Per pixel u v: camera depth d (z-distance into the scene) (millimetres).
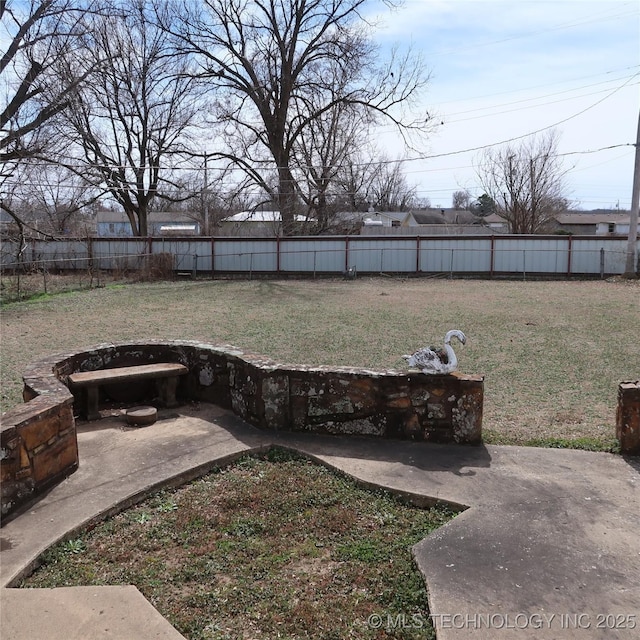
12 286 17766
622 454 4324
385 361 8281
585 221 55781
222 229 38812
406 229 42156
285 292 17703
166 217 51281
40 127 18125
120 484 3705
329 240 22938
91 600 2572
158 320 12117
